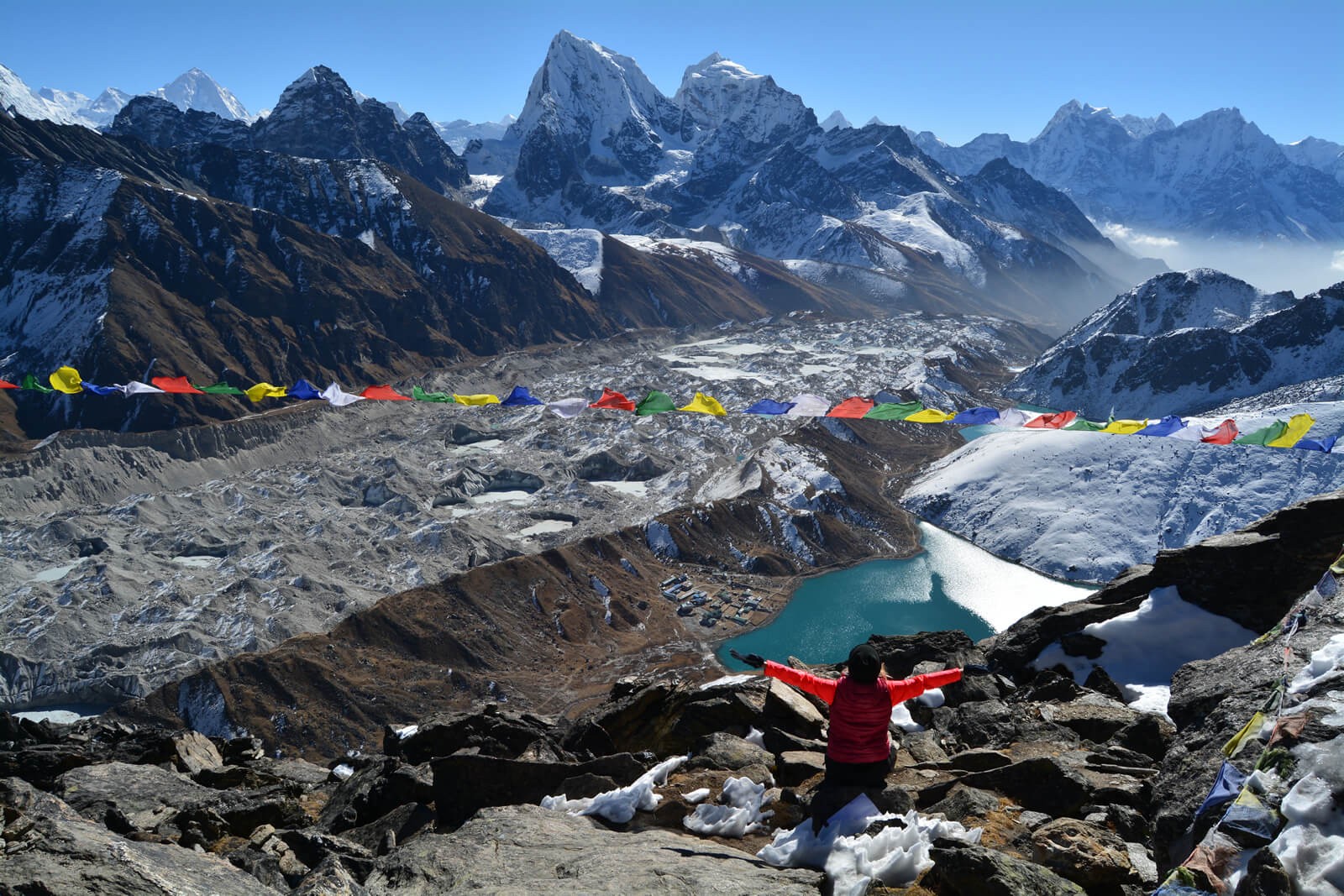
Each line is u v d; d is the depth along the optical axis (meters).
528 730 20.28
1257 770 9.38
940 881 9.95
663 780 14.20
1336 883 7.93
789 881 10.56
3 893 9.18
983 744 16.61
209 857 11.06
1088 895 10.37
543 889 10.27
